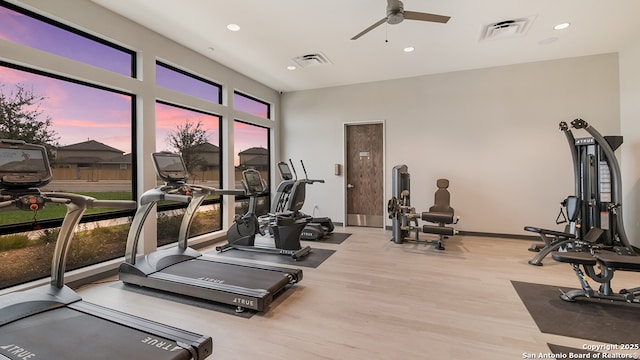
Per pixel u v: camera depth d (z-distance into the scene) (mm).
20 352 1672
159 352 1676
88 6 3158
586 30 3848
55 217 3119
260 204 6570
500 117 5246
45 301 2203
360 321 2375
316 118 6664
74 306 2230
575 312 2494
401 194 5004
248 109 6152
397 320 2391
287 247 4262
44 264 3035
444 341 2090
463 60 4941
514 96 5152
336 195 6543
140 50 3721
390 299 2779
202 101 4703
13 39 2750
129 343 1764
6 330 1888
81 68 3107
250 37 4039
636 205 4223
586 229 4117
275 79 5996
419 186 5820
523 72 5090
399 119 5957
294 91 6840
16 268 2838
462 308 2590
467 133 5469
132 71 3758
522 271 3531
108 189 3566
